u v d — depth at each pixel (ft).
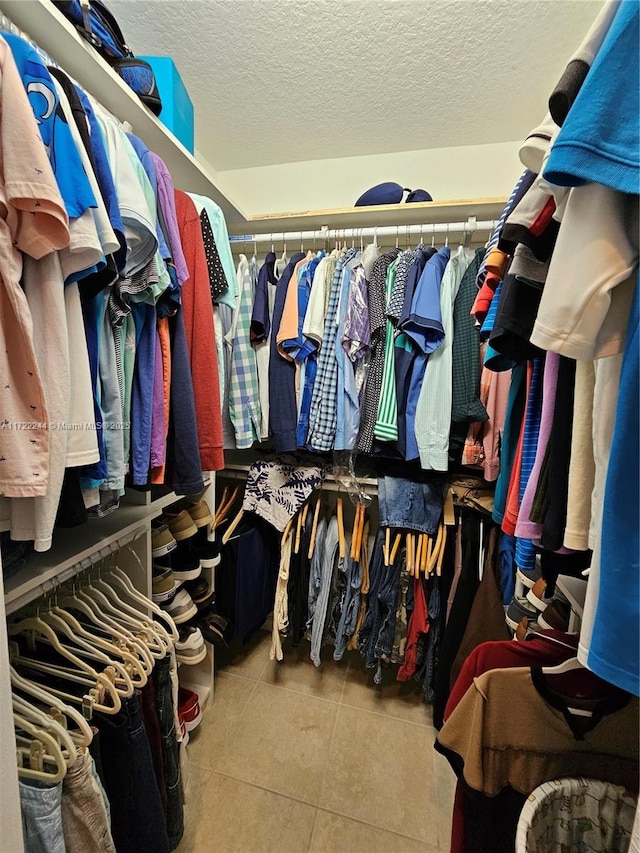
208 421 2.86
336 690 4.96
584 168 1.20
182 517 4.11
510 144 5.17
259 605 5.25
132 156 2.18
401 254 4.49
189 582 4.57
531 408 2.29
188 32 3.60
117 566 3.27
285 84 4.22
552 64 3.91
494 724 2.24
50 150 1.59
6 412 1.55
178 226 2.69
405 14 3.41
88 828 1.85
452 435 4.15
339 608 4.92
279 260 5.65
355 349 4.18
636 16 1.17
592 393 1.67
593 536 1.54
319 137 5.16
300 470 5.06
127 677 2.23
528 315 1.99
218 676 5.17
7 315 1.55
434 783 3.81
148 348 2.39
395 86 4.23
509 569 4.13
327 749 4.14
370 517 5.95
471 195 5.32
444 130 4.99
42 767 1.76
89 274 1.75
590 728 2.19
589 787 2.16
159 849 2.36
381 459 5.00
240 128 4.98
